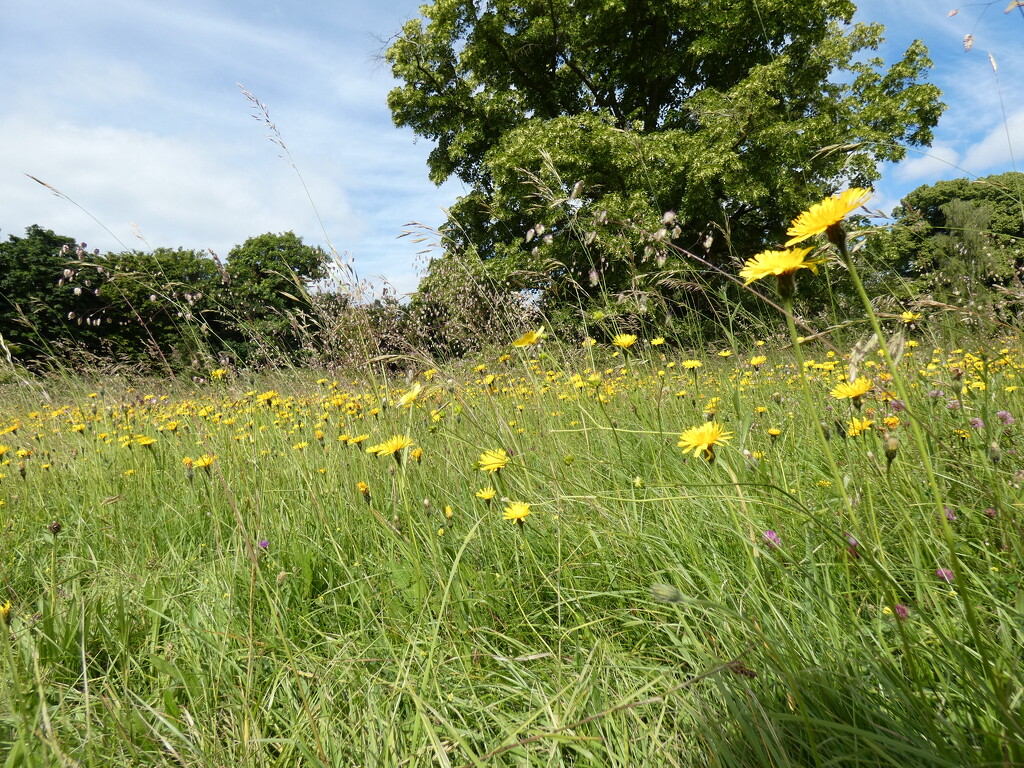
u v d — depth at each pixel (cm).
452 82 1667
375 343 292
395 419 251
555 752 96
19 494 280
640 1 1428
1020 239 265
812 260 73
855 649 100
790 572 123
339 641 140
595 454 226
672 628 126
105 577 184
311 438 309
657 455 200
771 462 170
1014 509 123
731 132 1161
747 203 1227
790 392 270
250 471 250
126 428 372
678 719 99
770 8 1288
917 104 1405
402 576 156
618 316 300
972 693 84
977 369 196
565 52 1591
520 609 138
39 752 100
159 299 383
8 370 404
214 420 347
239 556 176
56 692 124
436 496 211
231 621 148
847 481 138
